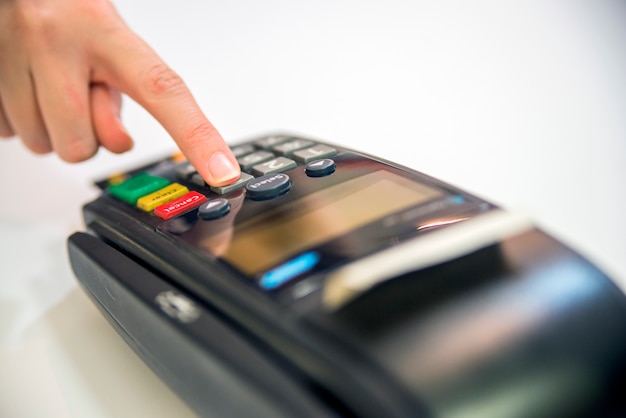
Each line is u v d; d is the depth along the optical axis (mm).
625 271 388
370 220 295
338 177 359
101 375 330
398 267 235
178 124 414
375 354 218
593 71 658
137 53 448
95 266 340
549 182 502
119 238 357
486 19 748
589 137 563
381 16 760
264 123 587
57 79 469
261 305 249
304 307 240
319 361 223
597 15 743
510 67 670
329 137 566
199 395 263
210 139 400
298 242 285
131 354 346
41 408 309
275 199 341
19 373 334
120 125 500
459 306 239
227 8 760
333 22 749
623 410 234
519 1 778
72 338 361
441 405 207
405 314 234
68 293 405
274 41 711
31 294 404
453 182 503
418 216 292
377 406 208
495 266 261
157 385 321
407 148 552
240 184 373
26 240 460
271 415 222
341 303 237
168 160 469
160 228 335
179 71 654
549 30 723
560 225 446
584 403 227
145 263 326
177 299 283
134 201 382
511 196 483
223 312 266
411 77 659
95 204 408
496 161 535
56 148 504
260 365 235
